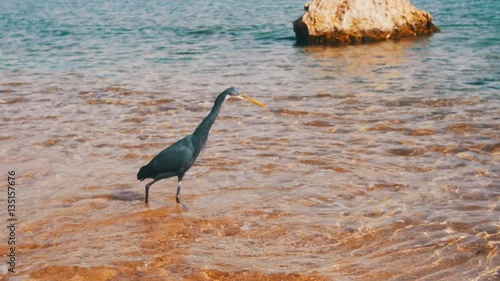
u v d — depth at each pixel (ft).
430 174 34.24
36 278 23.40
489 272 23.66
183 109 49.24
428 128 42.55
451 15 104.68
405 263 24.52
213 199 31.27
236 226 28.12
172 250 25.79
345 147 39.09
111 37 96.37
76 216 29.27
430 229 27.43
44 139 41.22
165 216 29.19
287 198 31.24
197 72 65.41
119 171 35.24
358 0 81.76
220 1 152.15
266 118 46.14
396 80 58.39
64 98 53.67
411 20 83.82
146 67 69.21
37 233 27.45
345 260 24.84
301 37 83.51
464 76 58.90
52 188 32.68
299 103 50.44
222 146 39.63
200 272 23.85
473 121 43.83
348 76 61.16
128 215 29.32
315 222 28.40
